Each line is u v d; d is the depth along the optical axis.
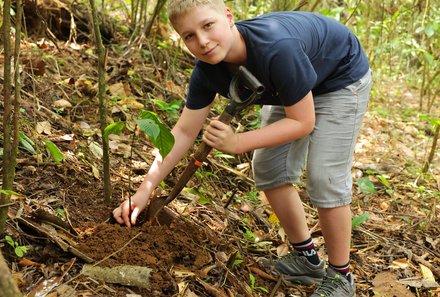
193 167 2.25
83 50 4.07
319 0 4.47
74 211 2.40
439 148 4.91
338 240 2.32
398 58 7.94
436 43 6.21
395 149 4.68
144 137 3.38
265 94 2.20
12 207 2.25
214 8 1.93
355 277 2.74
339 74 2.27
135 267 2.04
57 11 4.11
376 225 3.30
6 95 1.89
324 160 2.26
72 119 3.24
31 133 2.83
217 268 2.31
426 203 3.70
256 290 2.36
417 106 6.48
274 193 2.44
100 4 4.74
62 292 1.90
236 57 2.04
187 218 2.67
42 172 2.60
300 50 1.99
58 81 3.51
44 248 2.08
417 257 2.98
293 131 2.04
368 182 3.16
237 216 2.92
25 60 3.42
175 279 2.10
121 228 2.24
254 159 2.45
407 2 5.99
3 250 2.03
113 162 2.96
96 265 2.04
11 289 1.36
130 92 3.71
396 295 2.60
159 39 4.68
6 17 1.83
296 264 2.52
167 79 4.09
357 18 5.73
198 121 2.38
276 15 2.16
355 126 2.30
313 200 2.30
